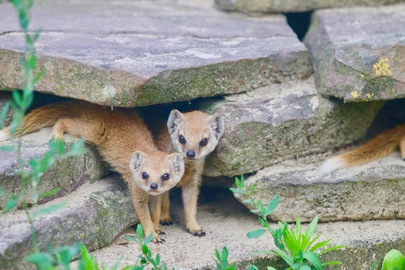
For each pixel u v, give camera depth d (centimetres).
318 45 1125
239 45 1088
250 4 1233
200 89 992
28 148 955
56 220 881
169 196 1155
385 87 1017
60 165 937
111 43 1057
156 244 968
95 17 1197
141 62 961
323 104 1052
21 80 987
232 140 1002
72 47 1016
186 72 966
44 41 1041
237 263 922
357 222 1034
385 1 1235
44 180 915
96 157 1024
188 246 967
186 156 985
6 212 882
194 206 1033
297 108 1041
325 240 951
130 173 994
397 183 1020
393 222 1034
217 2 1279
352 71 1017
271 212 949
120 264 905
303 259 901
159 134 1080
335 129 1077
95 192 979
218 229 1030
